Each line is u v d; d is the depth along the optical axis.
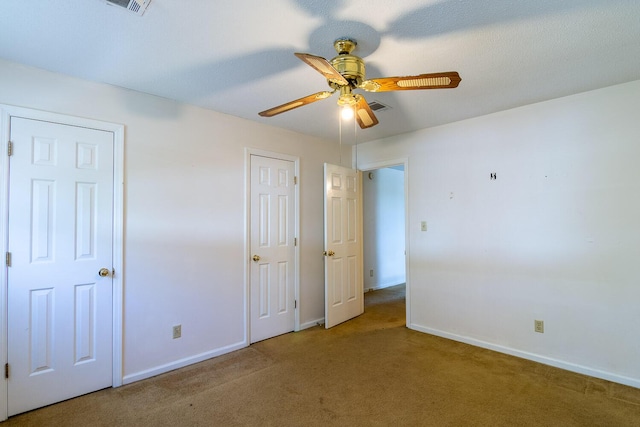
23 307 2.06
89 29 1.70
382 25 1.66
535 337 2.79
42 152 2.13
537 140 2.78
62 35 1.75
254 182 3.27
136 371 2.48
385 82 1.66
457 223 3.28
